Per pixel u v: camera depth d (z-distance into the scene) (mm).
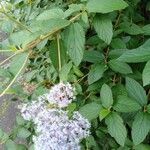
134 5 342
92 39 310
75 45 255
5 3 337
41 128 242
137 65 295
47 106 261
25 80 386
